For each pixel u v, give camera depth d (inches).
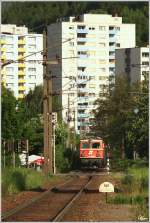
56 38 7347.4
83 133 4968.0
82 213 1024.9
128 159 2615.7
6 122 2332.7
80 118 6781.5
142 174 1760.6
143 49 7047.2
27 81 6988.2
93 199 1318.9
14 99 2406.5
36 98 4133.9
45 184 1873.8
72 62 7431.1
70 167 3240.7
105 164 3417.8
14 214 1003.9
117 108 3161.9
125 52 7194.9
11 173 1638.8
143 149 1566.2
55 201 1275.8
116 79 3341.5
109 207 1138.0
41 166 2765.7
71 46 7411.4
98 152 3289.9
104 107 3341.5
